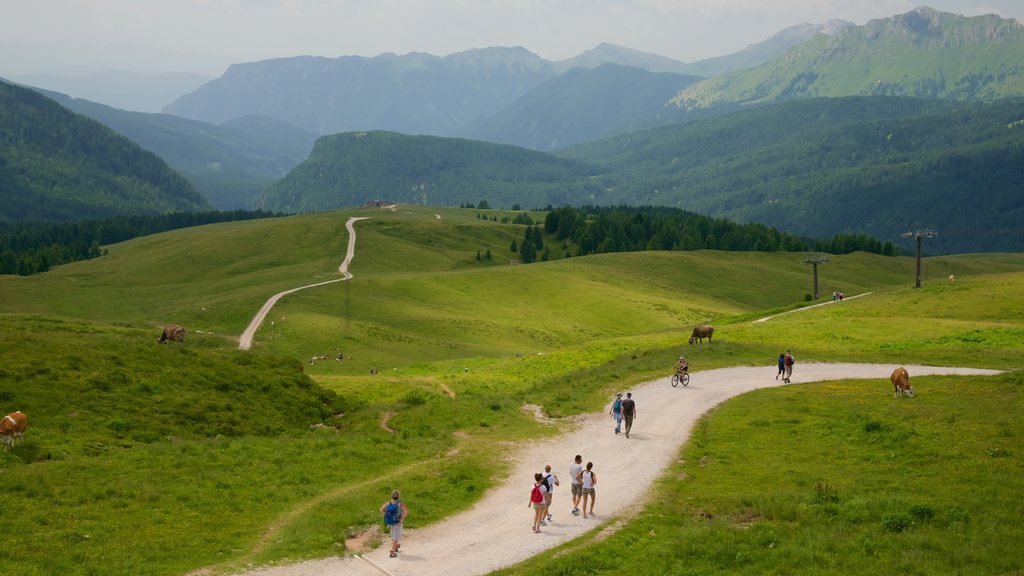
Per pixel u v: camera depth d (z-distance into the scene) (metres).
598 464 38.25
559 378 64.69
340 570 25.53
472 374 75.44
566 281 181.62
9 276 183.25
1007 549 23.48
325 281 172.38
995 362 65.44
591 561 25.86
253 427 46.19
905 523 26.48
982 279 111.94
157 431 41.59
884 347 76.31
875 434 38.53
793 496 30.64
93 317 136.88
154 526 28.47
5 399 40.16
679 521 29.83
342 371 93.94
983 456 33.34
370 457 39.69
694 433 43.56
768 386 56.00
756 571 23.94
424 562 26.33
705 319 160.25
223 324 124.38
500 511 31.77
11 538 25.95
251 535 28.81
